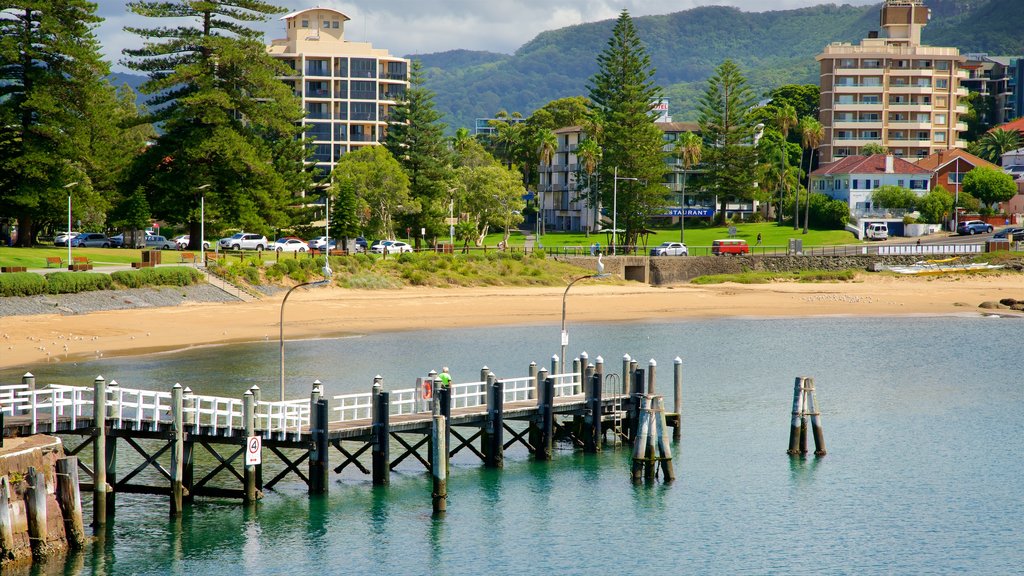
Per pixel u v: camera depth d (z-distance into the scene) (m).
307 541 41.09
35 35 111.38
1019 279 140.62
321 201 156.75
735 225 181.00
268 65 126.94
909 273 143.00
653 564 39.88
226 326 91.75
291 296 108.00
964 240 162.12
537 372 56.12
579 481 48.97
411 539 41.72
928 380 74.38
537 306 113.00
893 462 52.97
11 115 109.25
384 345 85.88
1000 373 77.44
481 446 52.25
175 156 121.06
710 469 51.38
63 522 37.00
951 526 44.19
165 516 42.97
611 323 104.06
